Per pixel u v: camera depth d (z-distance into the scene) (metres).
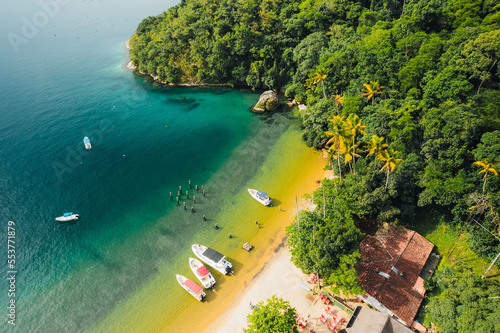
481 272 60.44
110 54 182.62
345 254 56.56
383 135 78.25
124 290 63.62
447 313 47.75
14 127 111.50
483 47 78.25
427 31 111.94
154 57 149.50
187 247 72.12
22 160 97.00
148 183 91.00
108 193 87.12
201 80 146.12
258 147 104.88
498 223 60.78
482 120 68.62
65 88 141.25
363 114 87.38
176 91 144.12
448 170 68.75
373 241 65.06
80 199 84.81
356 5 132.12
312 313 57.09
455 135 68.19
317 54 118.06
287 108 125.50
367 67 94.00
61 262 68.94
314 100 107.25
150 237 74.94
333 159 86.81
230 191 87.50
